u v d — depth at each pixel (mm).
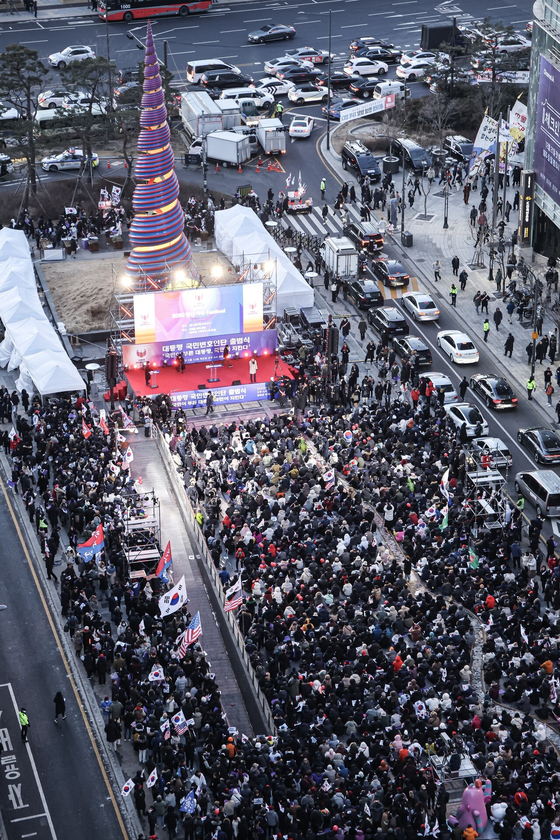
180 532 63438
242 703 51906
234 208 94875
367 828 43688
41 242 95062
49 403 71875
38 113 108500
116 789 48562
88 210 101312
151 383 78062
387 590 56406
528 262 92750
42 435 67875
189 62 119312
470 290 89875
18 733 51219
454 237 97312
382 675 50781
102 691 53344
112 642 53531
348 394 75250
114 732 49875
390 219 98188
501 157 103562
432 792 46156
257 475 65125
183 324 79000
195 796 44656
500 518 62656
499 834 44688
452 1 140000
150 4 133000
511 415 75875
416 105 115000
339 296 89938
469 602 56000
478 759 47719
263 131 108625
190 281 81938
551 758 47469
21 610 58281
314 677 50562
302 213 100625
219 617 57188
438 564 58094
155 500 62938
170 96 111812
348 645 52438
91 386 77625
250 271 83000
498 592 56875
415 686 49812
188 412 76625
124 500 62969
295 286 85000
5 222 99250
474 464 67000
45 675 54344
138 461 69875
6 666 54812
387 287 89375
